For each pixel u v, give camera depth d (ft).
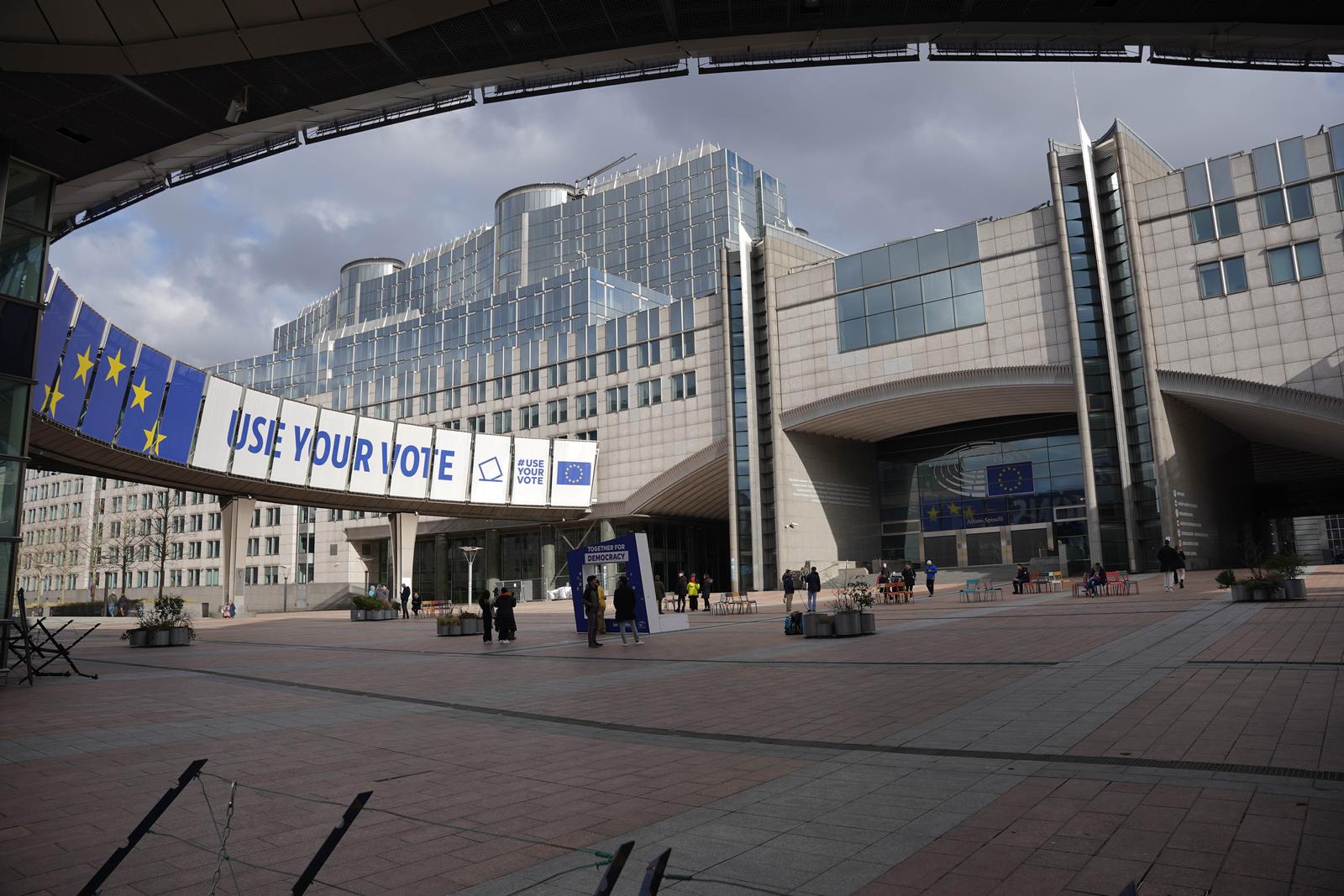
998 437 188.24
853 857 16.94
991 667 44.29
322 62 49.60
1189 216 140.15
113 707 41.27
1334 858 15.47
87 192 65.26
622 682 46.16
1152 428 139.33
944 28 46.62
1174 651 45.21
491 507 192.54
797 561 180.55
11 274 58.03
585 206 369.30
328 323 465.88
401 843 18.89
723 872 16.30
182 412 133.18
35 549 336.08
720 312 196.34
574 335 226.79
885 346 172.45
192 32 45.83
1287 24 42.96
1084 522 175.32
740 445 188.44
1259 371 131.34
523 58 50.67
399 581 186.09
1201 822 17.85
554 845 14.87
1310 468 187.21
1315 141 129.59
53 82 50.29
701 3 44.88
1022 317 157.17
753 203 344.69
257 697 44.57
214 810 22.02
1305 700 30.09
